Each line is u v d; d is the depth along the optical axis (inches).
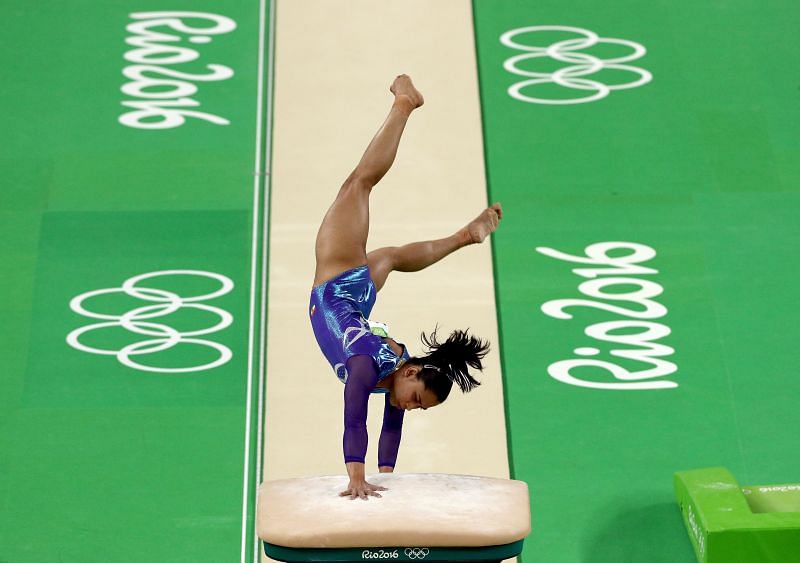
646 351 1197.7
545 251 1314.0
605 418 1126.4
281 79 1545.3
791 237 1333.7
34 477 1059.9
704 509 944.3
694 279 1280.8
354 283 861.2
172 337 1210.6
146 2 1684.3
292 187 1387.8
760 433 1109.1
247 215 1353.3
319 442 1099.3
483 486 820.0
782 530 911.7
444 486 815.7
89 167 1412.4
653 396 1149.1
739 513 934.4
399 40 1611.7
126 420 1120.2
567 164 1424.7
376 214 1341.0
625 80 1549.0
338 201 887.7
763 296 1259.8
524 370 1176.8
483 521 767.1
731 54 1593.3
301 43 1606.8
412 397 812.6
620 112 1501.0
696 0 1690.5
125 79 1544.0
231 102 1512.1
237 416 1125.7
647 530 1012.5
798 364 1184.2
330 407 1137.4
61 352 1193.4
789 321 1231.5
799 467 1071.6
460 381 822.5
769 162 1430.9
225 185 1391.5
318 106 1502.2
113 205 1365.7
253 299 1253.1
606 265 1296.8
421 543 757.3
